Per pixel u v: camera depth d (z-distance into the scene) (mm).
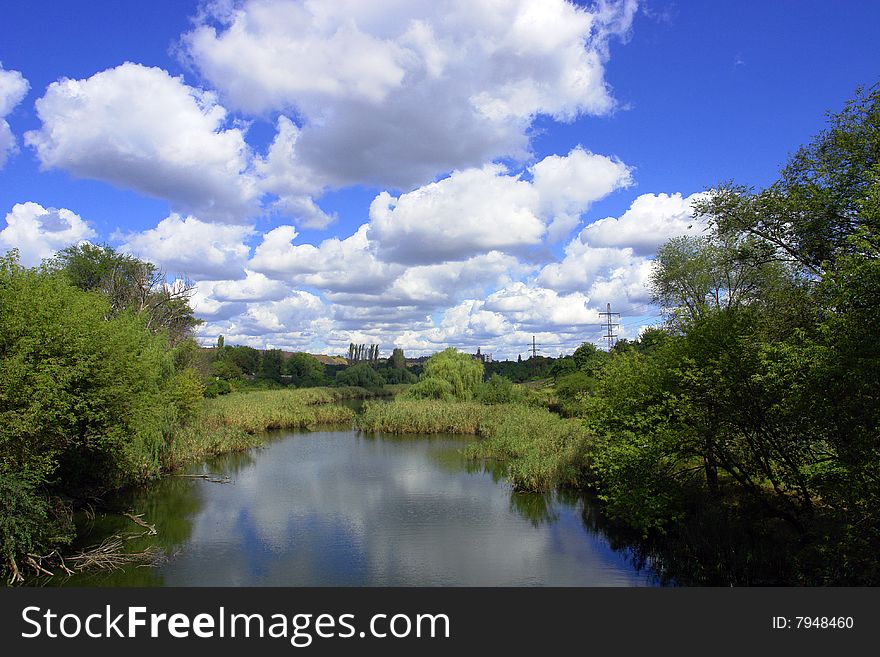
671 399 14492
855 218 13078
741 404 13125
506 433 32344
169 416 26844
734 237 17156
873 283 8922
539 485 22984
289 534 17922
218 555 16031
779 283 17938
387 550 16375
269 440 38125
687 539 14836
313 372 89875
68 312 15539
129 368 17547
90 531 18094
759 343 13180
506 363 107688
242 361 84875
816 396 10047
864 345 9109
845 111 13703
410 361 135125
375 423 42062
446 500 22094
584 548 16438
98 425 17078
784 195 14773
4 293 14359
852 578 10375
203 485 24734
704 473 17266
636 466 15398
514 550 16297
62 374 14039
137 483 24000
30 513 13422
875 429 9242
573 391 43344
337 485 24750
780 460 12930
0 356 13773
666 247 31953
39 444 14219
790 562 12539
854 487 9469
